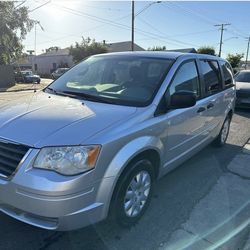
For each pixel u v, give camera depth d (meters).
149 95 3.35
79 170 2.48
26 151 2.53
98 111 3.04
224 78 5.59
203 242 2.99
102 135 2.62
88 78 4.00
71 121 2.78
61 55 65.50
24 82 34.12
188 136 4.05
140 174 3.15
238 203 3.79
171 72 3.65
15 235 2.94
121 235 3.04
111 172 2.65
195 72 4.28
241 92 10.55
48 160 2.47
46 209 2.43
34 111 3.07
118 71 3.87
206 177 4.56
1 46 27.95
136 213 3.20
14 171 2.52
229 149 6.01
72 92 3.73
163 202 3.73
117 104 3.25
